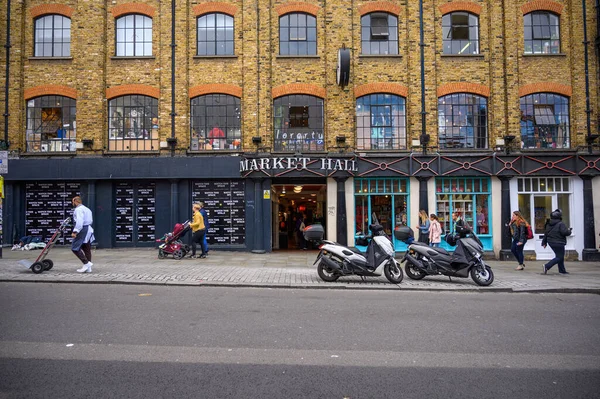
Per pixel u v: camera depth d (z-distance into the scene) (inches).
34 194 639.8
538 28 662.5
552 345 219.3
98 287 362.9
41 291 338.6
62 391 155.2
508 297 358.0
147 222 641.0
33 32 647.1
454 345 217.5
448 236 430.0
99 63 638.5
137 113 649.0
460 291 387.2
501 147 639.8
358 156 632.4
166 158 630.5
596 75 650.8
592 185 643.5
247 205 638.5
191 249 611.2
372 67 646.5
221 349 205.3
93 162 627.8
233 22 654.5
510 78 642.2
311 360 192.5
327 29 646.5
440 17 653.3
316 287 387.9
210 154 639.8
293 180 652.1
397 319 269.7
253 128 638.5
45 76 641.0
